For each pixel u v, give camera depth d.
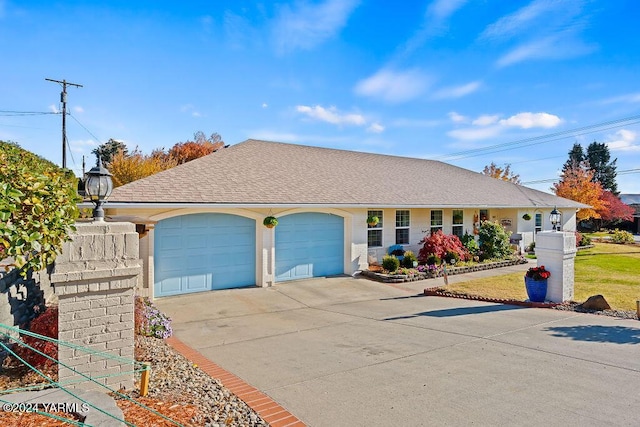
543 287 10.44
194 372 5.46
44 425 3.20
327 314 9.70
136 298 7.48
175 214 11.37
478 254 18.84
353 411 4.42
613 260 19.56
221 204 11.61
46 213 3.58
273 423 4.12
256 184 13.73
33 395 3.76
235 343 7.25
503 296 11.55
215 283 12.30
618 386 5.06
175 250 11.54
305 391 4.98
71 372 4.15
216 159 14.88
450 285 13.41
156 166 31.92
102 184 4.56
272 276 13.11
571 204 25.38
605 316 9.02
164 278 11.36
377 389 5.02
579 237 25.72
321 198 14.20
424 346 6.89
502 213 22.89
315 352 6.64
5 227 3.07
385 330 8.08
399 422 4.16
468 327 8.22
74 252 4.16
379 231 16.92
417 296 12.11
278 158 17.00
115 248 4.41
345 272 15.23
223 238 12.41
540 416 4.27
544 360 6.07
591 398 4.71
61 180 4.27
